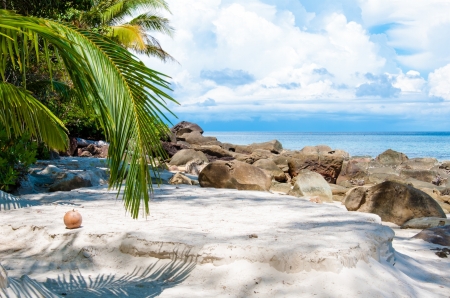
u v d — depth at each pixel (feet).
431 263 21.22
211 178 43.42
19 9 53.67
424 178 80.18
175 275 16.55
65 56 12.50
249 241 17.49
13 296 10.98
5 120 20.07
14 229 21.22
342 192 52.54
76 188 36.11
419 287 17.16
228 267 16.30
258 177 44.52
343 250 16.25
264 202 29.58
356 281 15.33
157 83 12.59
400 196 35.96
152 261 17.56
